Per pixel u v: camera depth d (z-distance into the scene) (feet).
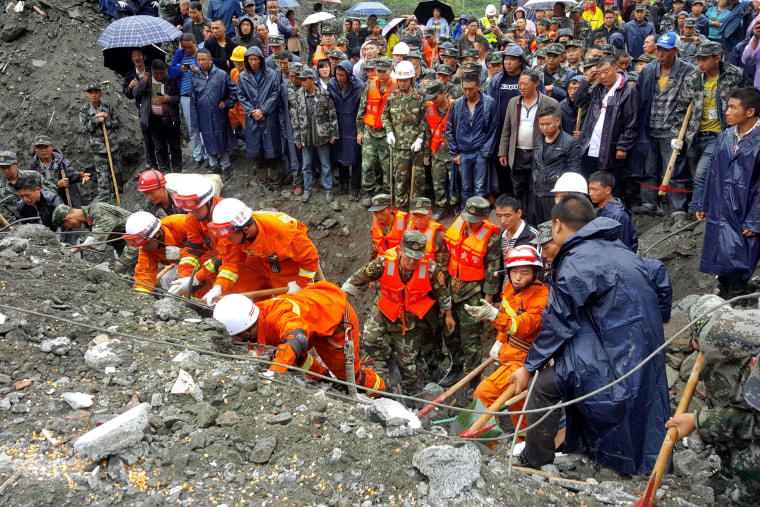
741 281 20.44
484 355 27.48
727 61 32.24
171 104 33.60
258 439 11.19
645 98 25.90
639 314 12.04
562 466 13.47
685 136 24.27
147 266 19.47
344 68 31.19
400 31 45.57
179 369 12.51
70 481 9.90
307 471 10.68
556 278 13.29
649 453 12.23
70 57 41.78
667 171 23.95
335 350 16.70
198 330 14.12
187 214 19.48
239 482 10.35
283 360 13.53
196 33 38.11
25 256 16.07
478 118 27.12
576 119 27.32
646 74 25.76
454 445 11.40
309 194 33.47
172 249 20.42
